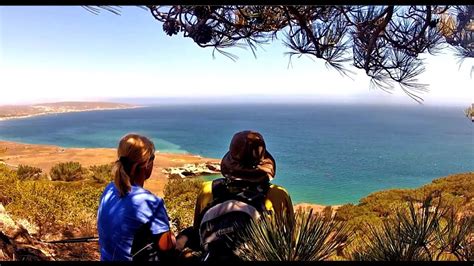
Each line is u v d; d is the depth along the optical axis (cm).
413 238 144
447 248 146
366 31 274
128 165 177
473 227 147
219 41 275
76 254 432
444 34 290
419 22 287
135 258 169
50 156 4431
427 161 5653
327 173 4362
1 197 629
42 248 411
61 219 600
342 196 3109
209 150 7325
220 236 152
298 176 4109
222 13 267
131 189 177
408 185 3756
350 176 4178
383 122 16662
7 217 438
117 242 171
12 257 333
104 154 4622
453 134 10925
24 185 700
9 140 9712
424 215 151
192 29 255
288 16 251
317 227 135
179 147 7769
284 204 165
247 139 167
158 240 173
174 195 2006
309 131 11825
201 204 177
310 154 6372
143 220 171
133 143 179
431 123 16062
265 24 273
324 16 272
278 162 5309
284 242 131
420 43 285
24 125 16238
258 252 133
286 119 18825
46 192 704
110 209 177
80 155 4516
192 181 2230
